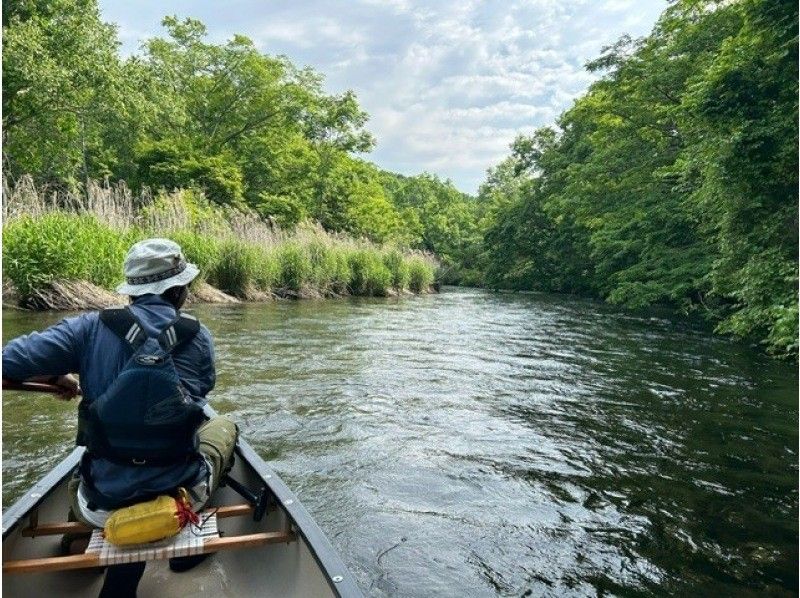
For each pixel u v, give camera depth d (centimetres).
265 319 1145
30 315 905
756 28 913
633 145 2034
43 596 205
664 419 517
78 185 2106
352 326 1114
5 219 1021
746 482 377
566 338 1055
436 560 273
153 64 2591
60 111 1927
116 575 191
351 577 173
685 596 251
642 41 1988
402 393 581
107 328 181
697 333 1166
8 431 418
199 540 188
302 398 542
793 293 825
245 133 3416
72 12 1806
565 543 294
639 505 340
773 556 285
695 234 1641
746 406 567
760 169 895
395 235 4491
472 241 5325
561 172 3122
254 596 217
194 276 203
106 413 175
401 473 373
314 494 337
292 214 3095
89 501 184
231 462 248
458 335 1055
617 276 1923
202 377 195
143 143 2761
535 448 432
